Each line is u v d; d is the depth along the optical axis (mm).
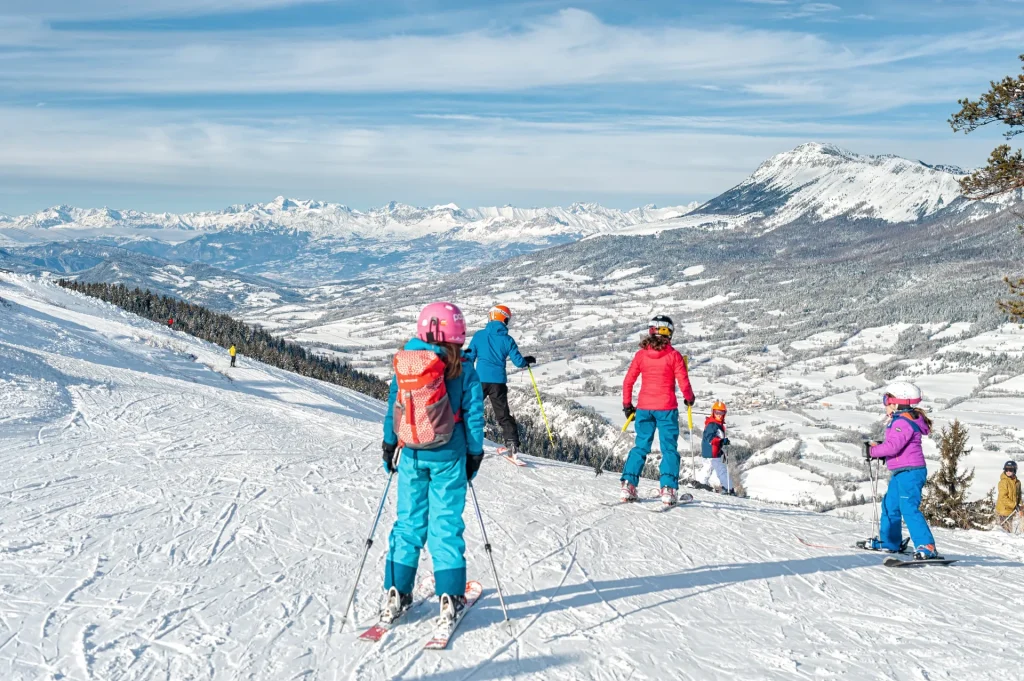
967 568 6047
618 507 7184
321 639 3504
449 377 3740
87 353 24109
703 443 11023
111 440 8789
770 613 4438
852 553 6207
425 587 4324
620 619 4082
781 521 7465
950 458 12242
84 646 3244
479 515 3908
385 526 5719
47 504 5762
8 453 7586
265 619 3703
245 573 4398
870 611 4633
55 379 13328
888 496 6309
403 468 3809
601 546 5684
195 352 35844
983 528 11547
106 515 5539
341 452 9133
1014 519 11016
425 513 3822
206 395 15180
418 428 3574
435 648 3467
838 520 8078
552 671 3312
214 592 4039
